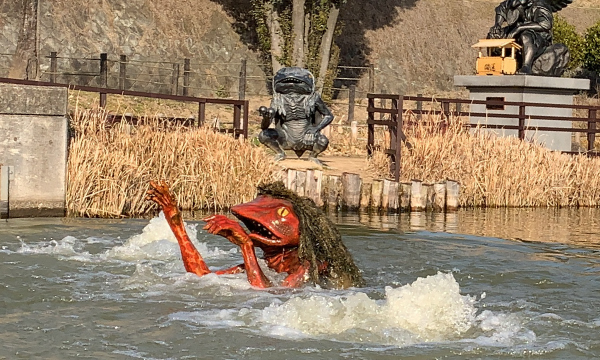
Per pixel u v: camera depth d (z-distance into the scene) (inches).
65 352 251.3
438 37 1717.5
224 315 290.4
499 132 939.3
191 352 253.4
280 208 326.0
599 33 1593.3
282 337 269.9
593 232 581.6
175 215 338.3
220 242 441.1
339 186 669.3
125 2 1471.5
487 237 523.8
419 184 685.3
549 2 1005.8
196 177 621.0
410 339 272.1
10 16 1373.0
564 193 765.3
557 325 291.4
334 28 1407.5
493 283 359.6
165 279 338.0
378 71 1594.5
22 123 548.1
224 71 1456.7
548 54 968.3
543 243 506.6
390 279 358.9
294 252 332.2
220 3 1537.9
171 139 621.3
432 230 552.4
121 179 579.8
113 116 634.8
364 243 462.6
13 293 315.3
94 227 497.4
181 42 1466.5
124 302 305.7
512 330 283.3
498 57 971.3
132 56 1413.6
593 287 356.8
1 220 526.3
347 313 286.2
